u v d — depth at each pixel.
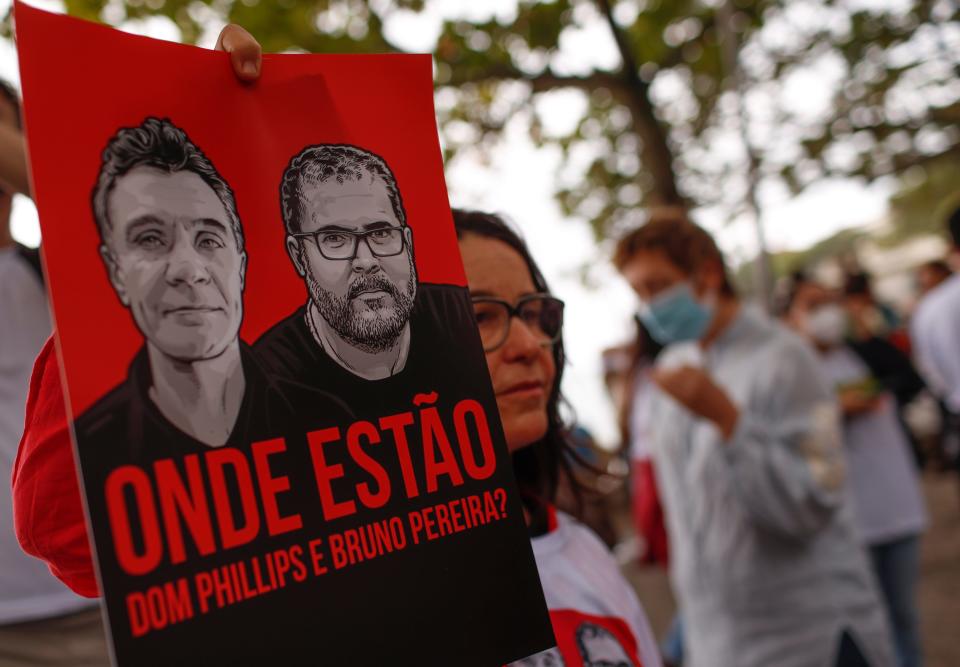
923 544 6.16
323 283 0.74
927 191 15.62
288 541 0.66
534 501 1.21
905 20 7.76
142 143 0.66
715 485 2.13
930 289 7.60
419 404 0.76
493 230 1.10
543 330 1.10
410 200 0.81
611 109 8.08
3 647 1.52
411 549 0.72
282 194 0.73
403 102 0.82
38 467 0.75
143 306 0.64
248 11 5.50
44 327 1.63
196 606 0.61
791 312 4.35
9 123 1.63
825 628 2.05
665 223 2.26
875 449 3.51
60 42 0.63
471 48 6.20
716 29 7.52
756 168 7.16
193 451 0.64
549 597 1.08
